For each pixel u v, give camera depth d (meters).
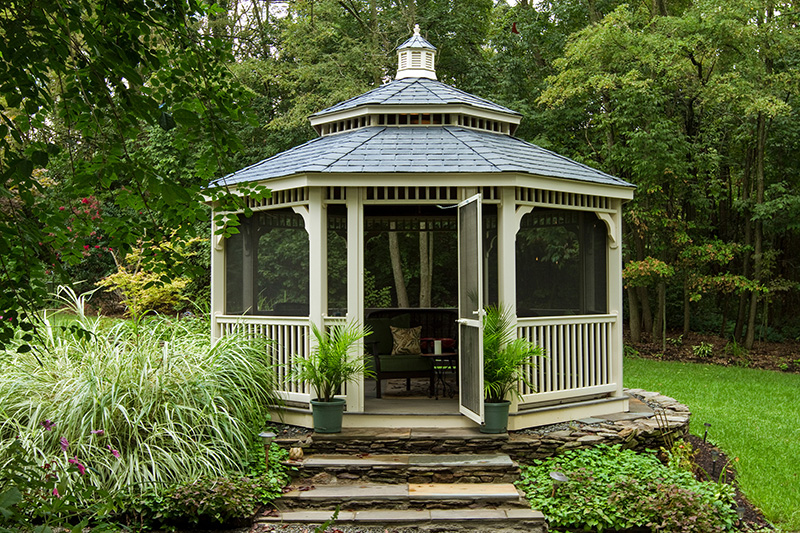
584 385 8.72
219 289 8.66
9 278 3.27
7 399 6.58
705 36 15.82
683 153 15.84
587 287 8.44
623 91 15.63
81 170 3.36
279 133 18.05
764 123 16.55
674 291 20.12
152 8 3.37
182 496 5.72
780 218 16.55
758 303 19.44
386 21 19.83
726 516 5.99
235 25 20.88
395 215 10.48
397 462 6.70
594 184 8.12
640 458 6.94
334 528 5.80
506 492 6.25
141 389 6.63
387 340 9.31
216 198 3.82
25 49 2.88
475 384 7.01
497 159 7.58
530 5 20.36
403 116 9.01
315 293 7.53
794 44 16.28
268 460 6.67
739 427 9.80
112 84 3.25
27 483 3.70
